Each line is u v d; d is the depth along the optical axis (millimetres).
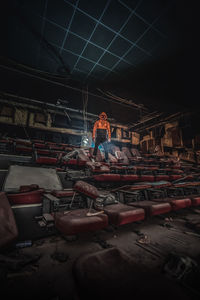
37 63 7207
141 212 2863
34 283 1401
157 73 7504
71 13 4969
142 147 14586
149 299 941
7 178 3408
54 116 11344
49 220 2361
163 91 8781
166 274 1511
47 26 5398
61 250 2031
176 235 2707
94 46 6199
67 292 1303
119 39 5871
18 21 5254
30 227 2375
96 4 4719
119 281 1113
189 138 10711
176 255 1650
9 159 4691
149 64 7012
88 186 2828
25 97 10000
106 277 1161
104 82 8453
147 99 9789
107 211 2691
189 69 7043
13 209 2369
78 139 12078
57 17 5098
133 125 14648
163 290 1028
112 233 2717
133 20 5172
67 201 3055
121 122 14109
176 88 8422
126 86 8641
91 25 5352
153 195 4613
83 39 5883
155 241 2422
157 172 7500
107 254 1524
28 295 1253
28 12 4969
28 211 2496
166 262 1663
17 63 7176
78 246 2166
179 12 4840
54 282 1424
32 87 9016
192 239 2545
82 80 8391
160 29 5441
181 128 11305
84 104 10977
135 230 2877
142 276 1188
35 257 1770
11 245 1848
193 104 9875
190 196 4773
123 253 1560
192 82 7855
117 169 5859
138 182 5113
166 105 10320
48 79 8398
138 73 7617
